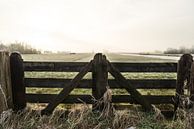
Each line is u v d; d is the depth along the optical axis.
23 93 4.55
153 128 3.95
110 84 4.57
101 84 4.41
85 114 4.14
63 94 4.45
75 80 4.41
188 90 4.39
